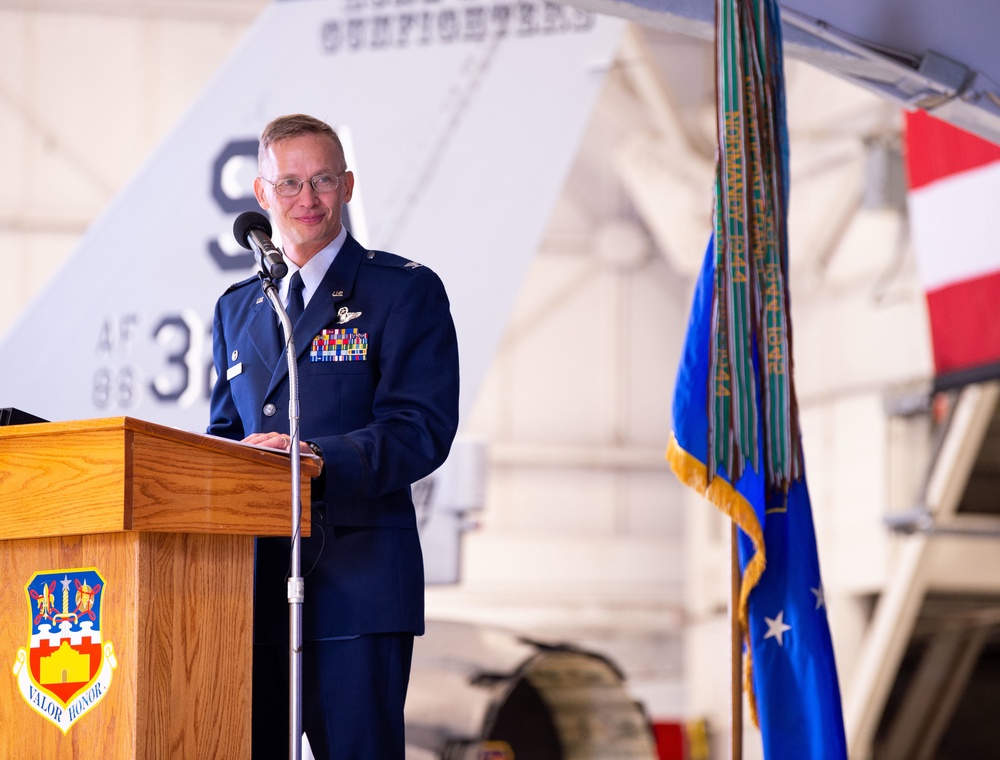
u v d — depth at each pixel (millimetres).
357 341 7895
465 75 15070
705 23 10492
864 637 31656
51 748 6359
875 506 31188
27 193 43688
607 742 22828
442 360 7922
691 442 8656
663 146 40312
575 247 47219
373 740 7383
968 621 30391
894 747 32750
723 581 38625
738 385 8492
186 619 6516
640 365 47219
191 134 15500
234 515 6688
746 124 8727
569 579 46625
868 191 31125
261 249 7324
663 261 47219
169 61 44094
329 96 15258
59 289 15523
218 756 6652
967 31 10812
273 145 7973
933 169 19766
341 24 15336
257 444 7016
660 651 46406
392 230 14891
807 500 8758
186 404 15203
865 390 32531
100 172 43875
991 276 19156
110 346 15391
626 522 47156
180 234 15430
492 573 46375
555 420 47000
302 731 7293
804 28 10594
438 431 7656
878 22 10742
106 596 6309
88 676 6312
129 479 6090
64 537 6438
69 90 43906
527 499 46906
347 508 7648
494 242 14781
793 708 8609
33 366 15406
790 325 8719
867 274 33312
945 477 26062
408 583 7703
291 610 6848
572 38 14984
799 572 8672
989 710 36281
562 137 14891
